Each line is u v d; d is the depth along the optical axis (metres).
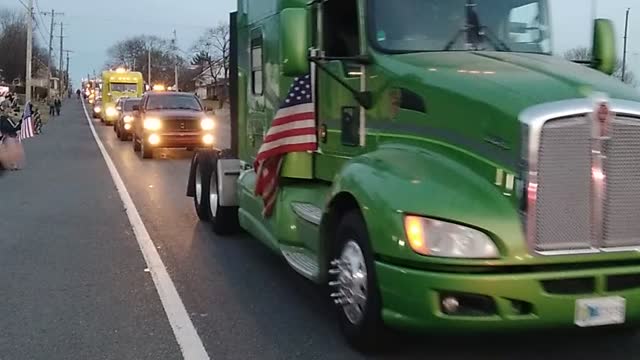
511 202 4.46
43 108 75.25
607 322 4.50
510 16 5.83
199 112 22.44
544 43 5.91
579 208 4.46
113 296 6.73
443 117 4.97
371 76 5.71
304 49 5.74
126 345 5.45
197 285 7.13
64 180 15.82
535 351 5.26
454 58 5.39
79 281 7.25
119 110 31.56
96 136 33.69
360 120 5.91
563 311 4.41
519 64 5.21
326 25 6.30
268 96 7.77
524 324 4.41
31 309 6.32
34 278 7.35
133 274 7.54
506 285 4.32
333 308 6.36
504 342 5.43
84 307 6.39
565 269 4.44
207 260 8.20
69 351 5.32
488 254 4.35
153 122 21.41
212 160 10.14
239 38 9.11
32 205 12.16
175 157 22.25
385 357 5.15
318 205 6.59
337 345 5.43
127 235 9.62
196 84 108.12
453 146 4.89
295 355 5.23
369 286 4.94
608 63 5.94
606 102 4.46
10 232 9.74
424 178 4.75
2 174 17.02
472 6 5.77
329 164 6.49
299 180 7.00
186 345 5.43
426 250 4.43
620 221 4.52
